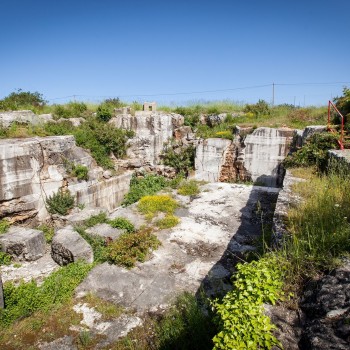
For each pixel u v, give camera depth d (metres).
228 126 17.03
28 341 4.64
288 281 3.38
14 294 5.57
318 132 10.72
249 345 2.55
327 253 3.53
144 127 17.06
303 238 3.93
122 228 8.35
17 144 9.41
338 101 13.14
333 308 2.70
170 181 15.27
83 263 6.94
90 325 4.89
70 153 11.49
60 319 5.02
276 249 4.11
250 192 11.12
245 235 7.83
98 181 12.48
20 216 9.57
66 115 16.23
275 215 5.32
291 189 6.83
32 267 7.54
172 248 7.18
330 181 6.27
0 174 8.96
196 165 15.73
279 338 2.66
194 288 5.69
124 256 6.50
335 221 4.14
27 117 13.26
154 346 4.36
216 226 8.36
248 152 14.52
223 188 11.64
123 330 4.75
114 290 5.71
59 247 7.42
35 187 9.93
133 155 15.91
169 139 17.53
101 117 16.84
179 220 8.66
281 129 13.95
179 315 4.73
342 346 2.31
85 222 9.05
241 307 2.95
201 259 6.71
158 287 5.75
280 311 2.98
